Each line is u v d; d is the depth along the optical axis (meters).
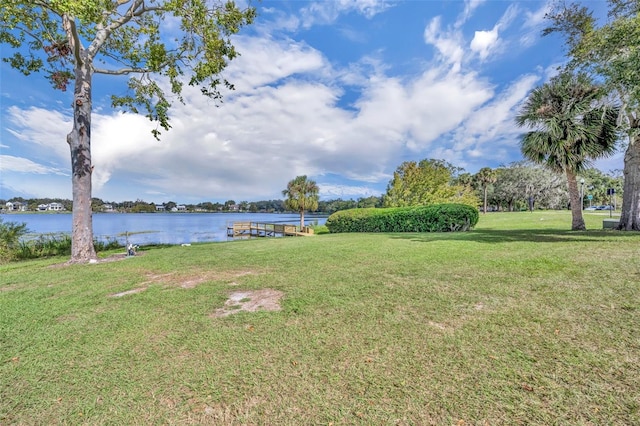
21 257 10.17
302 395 1.90
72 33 7.55
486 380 1.95
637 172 10.07
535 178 40.97
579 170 11.13
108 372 2.27
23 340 2.86
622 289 3.45
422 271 4.86
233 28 9.44
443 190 20.19
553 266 4.62
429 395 1.84
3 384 2.15
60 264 7.60
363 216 17.08
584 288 3.56
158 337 2.84
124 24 9.48
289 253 7.57
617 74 7.32
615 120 9.99
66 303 4.00
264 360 2.33
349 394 1.88
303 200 30.83
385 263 5.67
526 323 2.74
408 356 2.29
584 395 1.76
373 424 1.63
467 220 13.33
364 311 3.24
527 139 11.56
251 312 3.39
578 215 11.38
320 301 3.63
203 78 9.69
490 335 2.55
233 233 28.11
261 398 1.89
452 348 2.37
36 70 10.07
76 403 1.93
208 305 3.71
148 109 11.54
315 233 22.42
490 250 6.39
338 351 2.42
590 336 2.44
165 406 1.86
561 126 10.61
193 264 6.64
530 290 3.61
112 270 6.30
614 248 5.83
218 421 1.71
